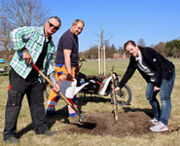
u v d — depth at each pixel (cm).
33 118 317
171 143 289
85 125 351
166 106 323
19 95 285
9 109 286
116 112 380
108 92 529
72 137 310
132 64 355
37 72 298
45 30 284
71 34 368
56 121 390
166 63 311
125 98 582
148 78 352
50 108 423
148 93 351
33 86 304
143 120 365
